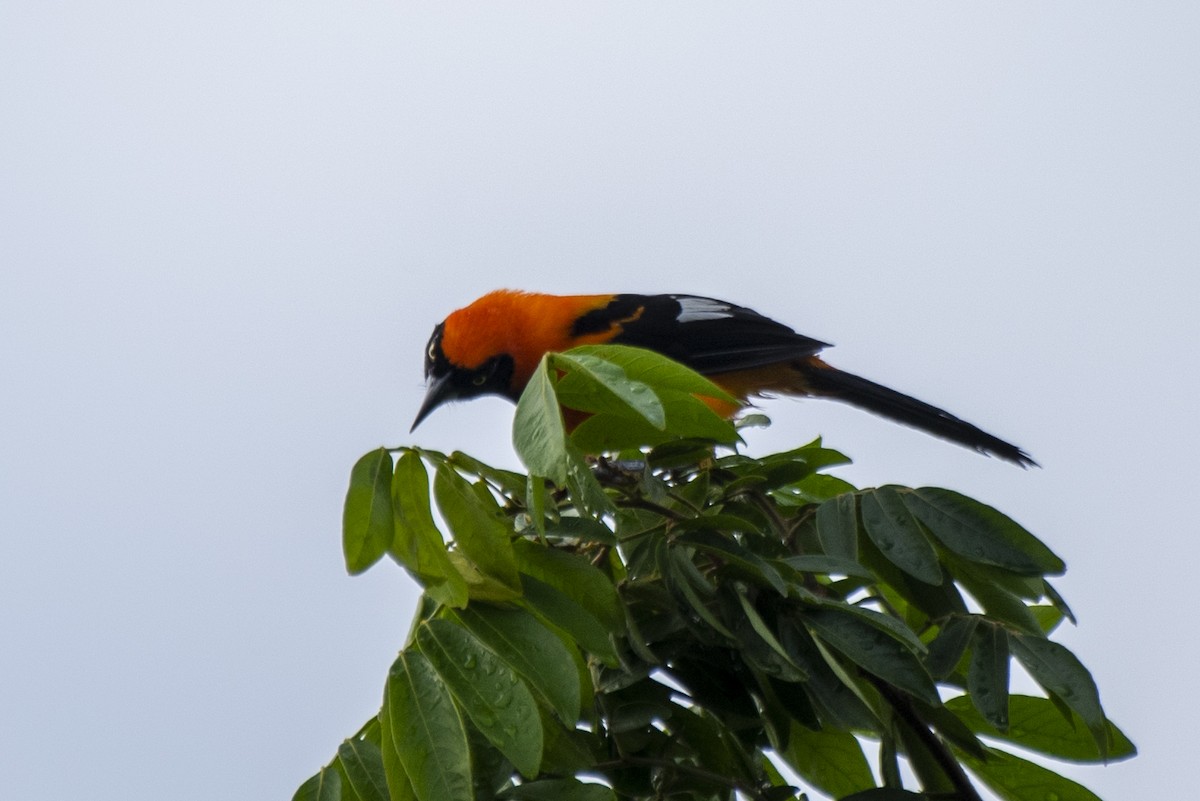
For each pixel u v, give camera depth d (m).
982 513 6.59
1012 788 7.21
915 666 6.02
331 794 5.63
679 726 6.82
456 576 5.74
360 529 5.88
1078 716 6.78
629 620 6.31
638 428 6.34
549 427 5.45
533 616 5.72
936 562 6.46
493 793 5.79
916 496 6.74
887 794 6.47
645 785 6.60
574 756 5.95
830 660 6.07
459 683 5.34
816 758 7.34
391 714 5.34
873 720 6.07
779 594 6.35
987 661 6.34
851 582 6.97
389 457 6.00
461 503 5.85
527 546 6.20
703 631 6.33
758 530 6.35
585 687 6.17
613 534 6.32
